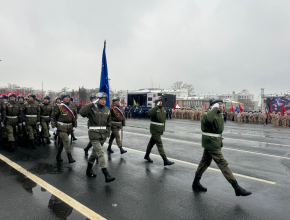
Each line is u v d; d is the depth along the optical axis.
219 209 3.64
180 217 3.35
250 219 3.33
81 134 11.66
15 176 5.03
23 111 8.03
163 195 4.14
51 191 4.21
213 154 4.18
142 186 4.56
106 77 7.21
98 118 4.78
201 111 24.81
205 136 4.27
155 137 6.02
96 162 6.31
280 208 3.71
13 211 3.43
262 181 4.99
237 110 24.94
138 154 7.35
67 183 4.64
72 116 6.17
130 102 33.94
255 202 3.93
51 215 3.33
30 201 3.78
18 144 8.78
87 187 4.45
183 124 19.48
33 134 8.23
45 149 7.93
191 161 6.56
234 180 4.04
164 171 5.57
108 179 4.56
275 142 10.30
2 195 4.00
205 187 4.54
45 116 8.81
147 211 3.51
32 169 5.57
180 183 4.77
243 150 8.41
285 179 5.15
